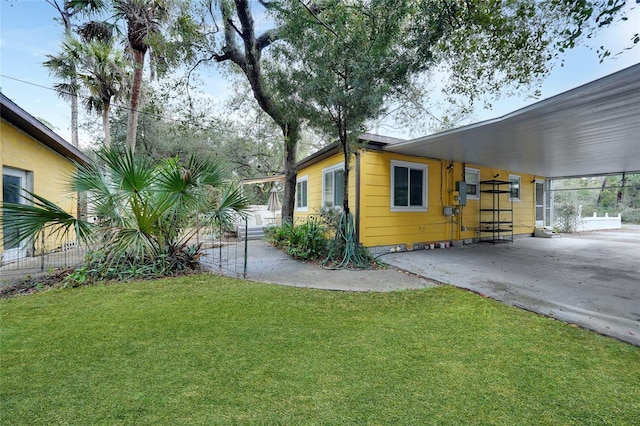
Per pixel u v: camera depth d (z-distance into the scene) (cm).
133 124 845
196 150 1728
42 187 721
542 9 428
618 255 695
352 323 285
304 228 700
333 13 517
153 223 476
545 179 1255
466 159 822
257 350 229
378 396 174
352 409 162
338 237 598
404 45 489
